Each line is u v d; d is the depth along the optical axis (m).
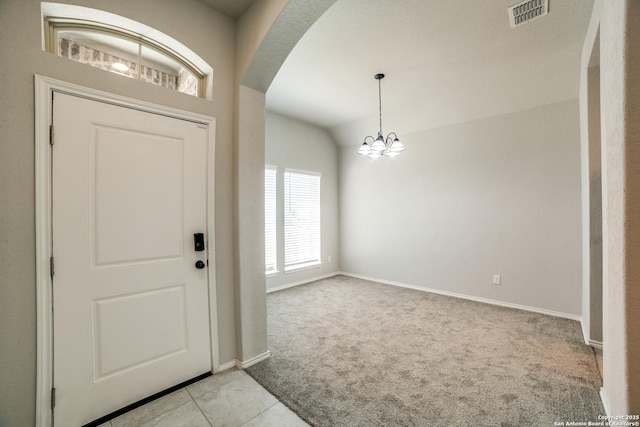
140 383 1.78
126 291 1.73
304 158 4.91
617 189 1.04
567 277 3.18
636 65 0.93
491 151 3.71
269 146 4.37
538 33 2.36
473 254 3.88
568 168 3.16
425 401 1.80
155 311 1.84
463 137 3.95
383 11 2.10
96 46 1.77
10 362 1.39
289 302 3.84
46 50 1.56
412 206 4.52
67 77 1.52
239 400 1.82
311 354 2.42
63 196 1.52
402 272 4.66
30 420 1.43
